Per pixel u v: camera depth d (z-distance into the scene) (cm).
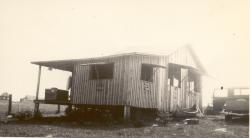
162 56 1894
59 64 2225
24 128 1425
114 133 1307
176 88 2073
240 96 1908
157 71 1920
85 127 1509
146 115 1919
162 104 1930
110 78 1884
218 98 2323
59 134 1250
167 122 1738
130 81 1788
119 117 1925
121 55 1809
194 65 2420
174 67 2088
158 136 1241
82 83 2031
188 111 2002
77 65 2086
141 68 1853
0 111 2422
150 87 1872
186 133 1333
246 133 1345
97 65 1984
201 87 2434
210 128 1505
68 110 2152
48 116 2197
